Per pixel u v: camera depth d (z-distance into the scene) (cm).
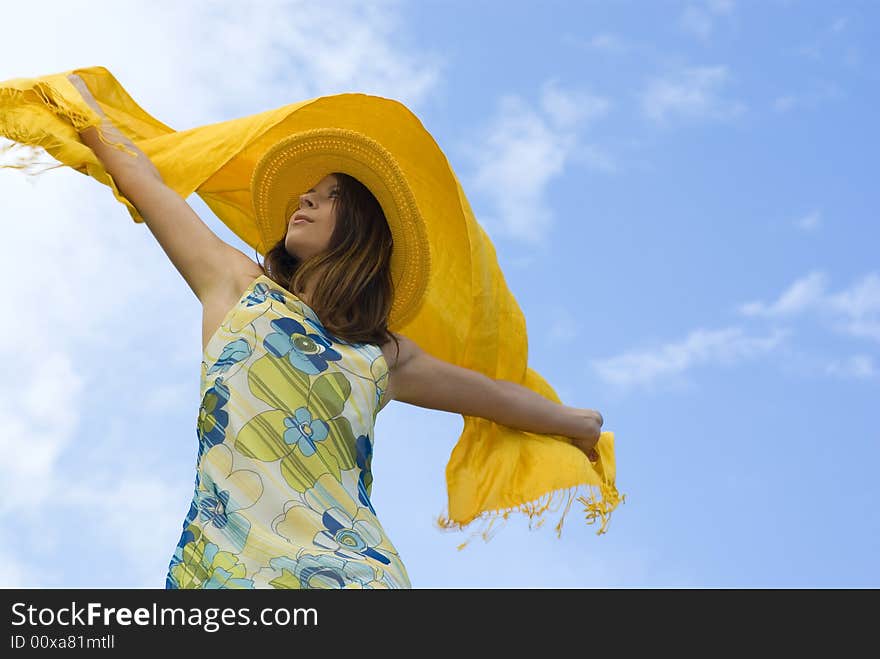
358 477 377
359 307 422
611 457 499
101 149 414
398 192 439
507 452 475
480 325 471
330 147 441
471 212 472
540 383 500
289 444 362
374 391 396
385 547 362
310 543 345
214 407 363
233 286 397
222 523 343
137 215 414
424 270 450
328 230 435
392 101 453
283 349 383
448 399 450
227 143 425
